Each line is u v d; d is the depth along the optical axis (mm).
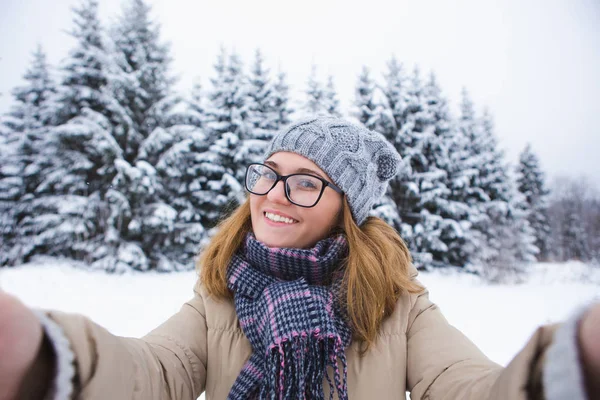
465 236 13172
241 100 14328
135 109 12602
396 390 908
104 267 10586
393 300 1007
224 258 1086
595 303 354
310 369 839
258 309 956
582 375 331
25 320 360
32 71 14555
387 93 14586
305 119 1200
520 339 4328
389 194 13695
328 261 1011
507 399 416
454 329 956
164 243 12164
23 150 13344
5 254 11242
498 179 16562
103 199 11664
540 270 13016
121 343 628
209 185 13078
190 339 975
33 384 362
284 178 1083
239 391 861
